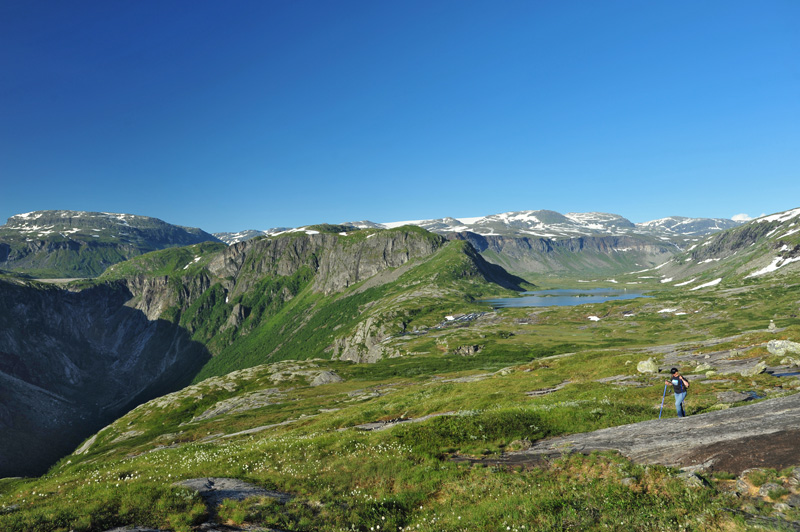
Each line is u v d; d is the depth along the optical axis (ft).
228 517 55.77
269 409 398.62
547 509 51.47
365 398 342.64
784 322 651.66
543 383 184.65
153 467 96.73
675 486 50.37
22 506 64.18
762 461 50.57
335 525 54.75
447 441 83.92
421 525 53.93
